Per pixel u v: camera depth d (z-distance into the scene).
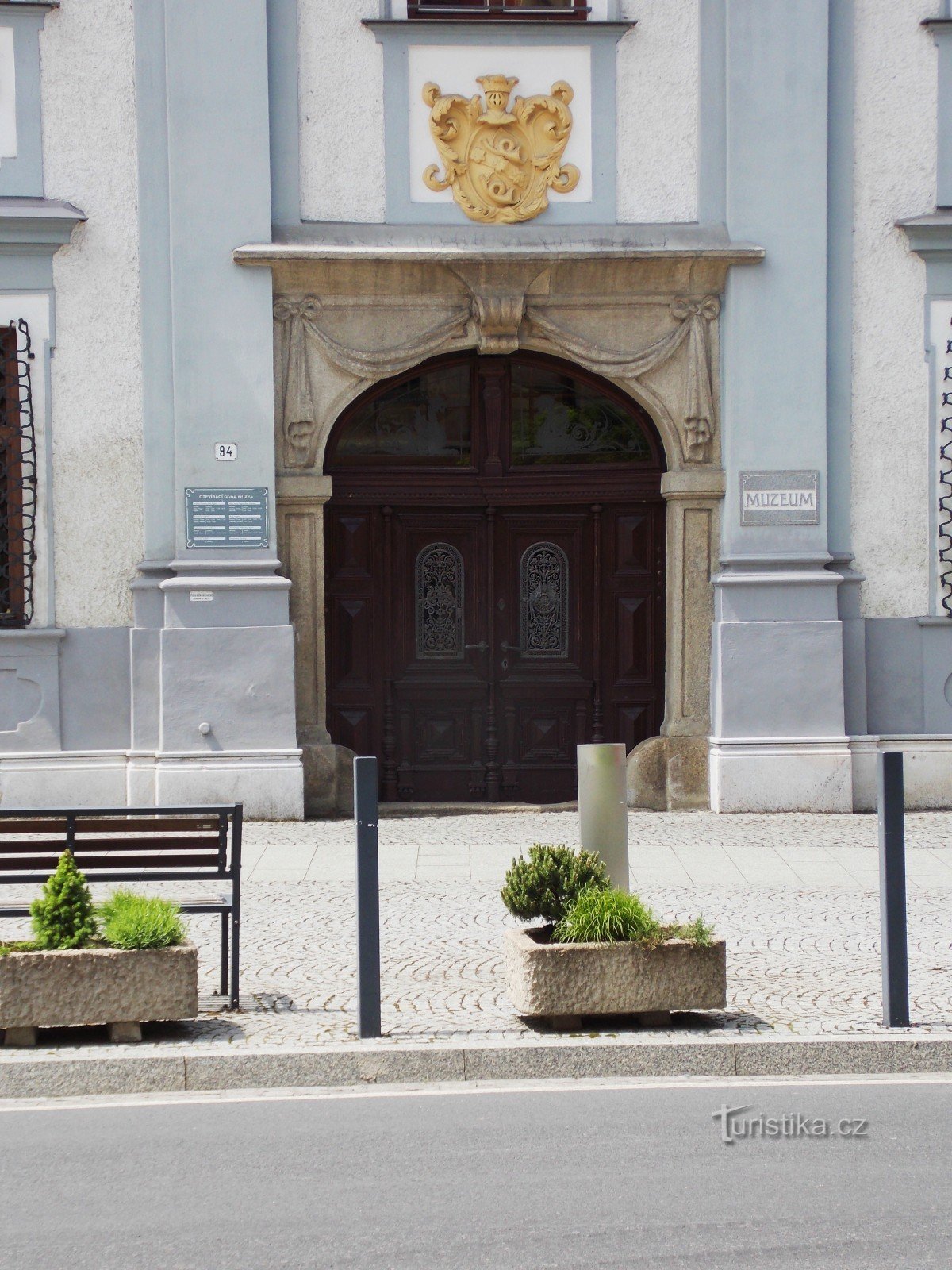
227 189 11.57
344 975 7.38
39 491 11.66
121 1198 4.80
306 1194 4.82
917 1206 4.71
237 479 11.66
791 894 9.26
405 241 11.73
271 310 11.65
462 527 12.62
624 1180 4.93
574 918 6.52
